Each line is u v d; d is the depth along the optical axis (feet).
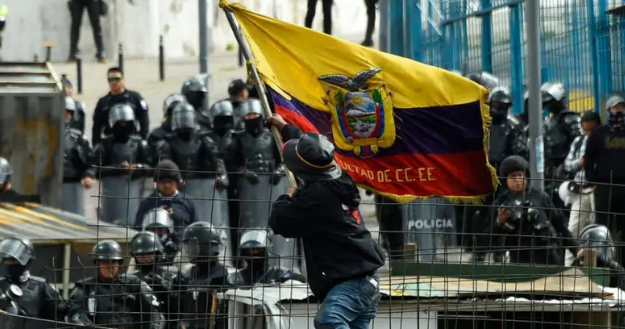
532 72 124.98
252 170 132.16
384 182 80.43
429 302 80.07
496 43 154.81
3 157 143.02
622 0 147.13
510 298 82.28
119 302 92.63
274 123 77.05
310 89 80.02
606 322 83.61
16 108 143.54
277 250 111.04
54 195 143.43
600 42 146.61
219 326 92.22
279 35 80.02
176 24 270.67
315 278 72.08
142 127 159.12
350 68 79.82
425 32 158.71
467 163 80.23
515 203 107.65
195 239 95.96
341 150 80.12
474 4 157.89
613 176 120.26
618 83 144.36
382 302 80.53
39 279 103.24
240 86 146.30
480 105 79.46
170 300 95.04
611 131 120.78
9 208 127.13
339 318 70.95
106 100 158.30
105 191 128.26
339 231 71.51
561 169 134.41
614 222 117.39
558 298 83.35
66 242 112.68
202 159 135.33
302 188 72.02
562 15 150.82
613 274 84.12
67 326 88.17
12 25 255.50
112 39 261.44
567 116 139.64
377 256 72.02
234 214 129.90
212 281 96.12
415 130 79.97
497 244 107.34
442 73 79.82
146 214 106.63
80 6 248.73
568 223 118.83
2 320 89.15
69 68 243.81
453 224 119.14
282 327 80.69
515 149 129.70
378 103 79.71
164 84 232.12
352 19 276.00
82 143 146.51
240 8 79.87
